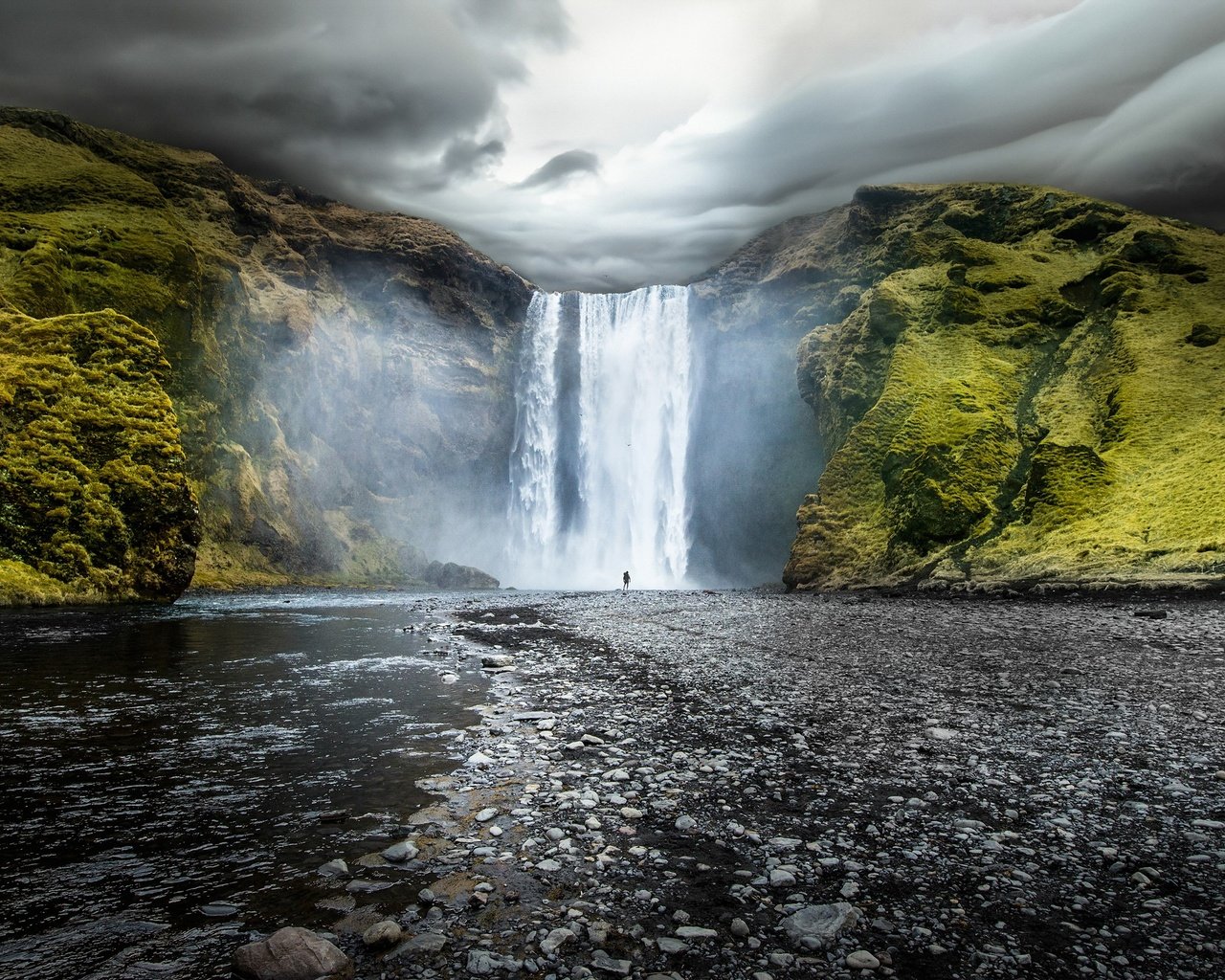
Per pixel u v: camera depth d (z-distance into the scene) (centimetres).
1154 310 7231
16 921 549
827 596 5109
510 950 523
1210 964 512
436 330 11931
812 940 540
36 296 6241
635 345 11981
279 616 3500
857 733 1165
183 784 894
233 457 7988
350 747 1072
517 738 1131
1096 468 5456
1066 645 2133
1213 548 3903
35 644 2244
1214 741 1109
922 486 6106
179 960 496
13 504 3950
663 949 528
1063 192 9894
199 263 8250
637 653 2095
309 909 579
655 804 841
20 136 9456
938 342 7956
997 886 638
